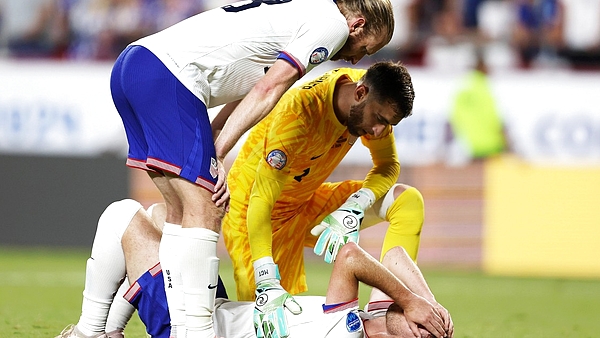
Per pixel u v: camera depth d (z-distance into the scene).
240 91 12.22
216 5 38.41
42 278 26.84
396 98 12.02
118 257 11.99
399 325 11.52
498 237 33.31
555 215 33.22
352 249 11.50
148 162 11.59
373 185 13.57
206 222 11.56
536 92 33.53
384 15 12.33
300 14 11.88
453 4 36.97
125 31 37.97
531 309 22.80
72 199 34.16
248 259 14.06
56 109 34.28
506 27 37.00
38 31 37.47
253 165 14.01
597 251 33.00
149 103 11.51
